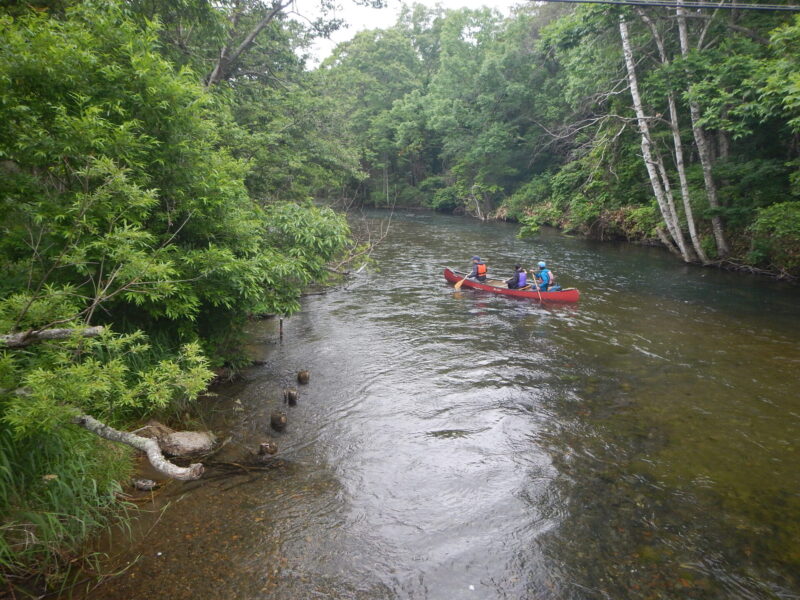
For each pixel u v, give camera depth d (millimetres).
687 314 11539
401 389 7277
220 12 10695
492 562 3908
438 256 19875
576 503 4676
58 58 4734
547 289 13016
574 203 19312
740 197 16891
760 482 5023
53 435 3859
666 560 3943
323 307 11984
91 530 4051
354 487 4879
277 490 4781
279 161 14344
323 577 3695
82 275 5141
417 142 43188
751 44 14297
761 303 12578
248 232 6555
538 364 8336
